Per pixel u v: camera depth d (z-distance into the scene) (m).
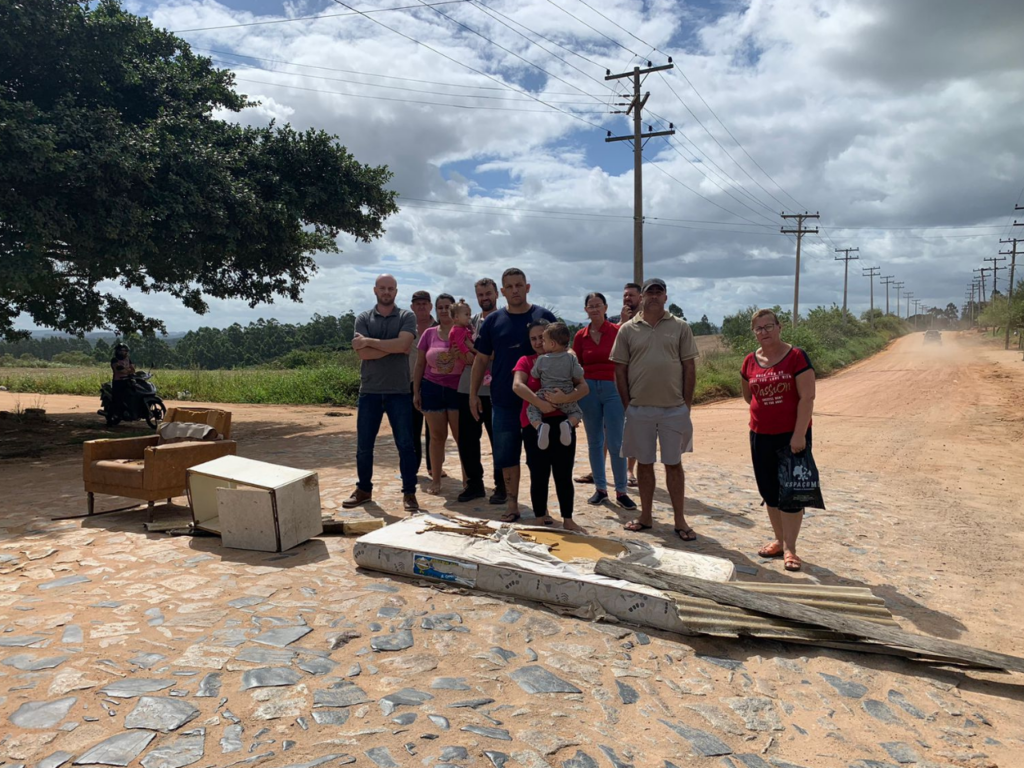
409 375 6.95
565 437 5.43
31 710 2.81
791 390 5.04
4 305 14.48
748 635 3.72
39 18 10.05
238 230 12.12
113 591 4.25
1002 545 6.02
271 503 5.04
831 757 2.77
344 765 2.50
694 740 2.83
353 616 3.89
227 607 3.99
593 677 3.31
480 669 3.32
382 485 7.70
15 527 5.86
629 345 5.73
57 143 9.85
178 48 14.20
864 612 4.05
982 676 3.57
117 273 13.93
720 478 8.81
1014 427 14.60
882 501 7.76
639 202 22.55
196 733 2.67
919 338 89.31
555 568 4.29
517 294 5.77
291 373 25.78
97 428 14.56
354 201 13.84
